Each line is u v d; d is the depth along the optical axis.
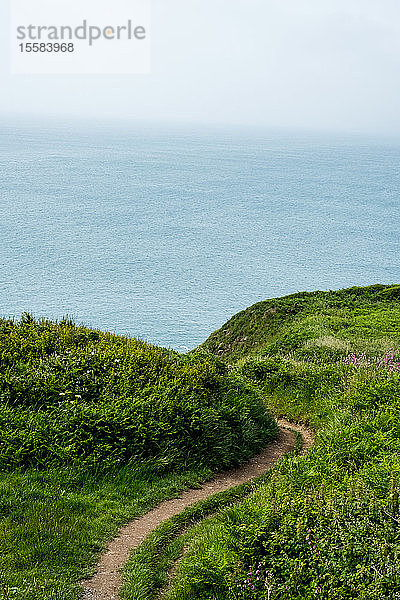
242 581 7.61
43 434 11.45
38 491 9.94
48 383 12.96
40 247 131.25
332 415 15.20
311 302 42.03
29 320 17.30
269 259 134.88
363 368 17.88
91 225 165.12
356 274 124.44
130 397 12.98
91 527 9.23
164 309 88.12
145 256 129.50
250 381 18.89
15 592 7.14
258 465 13.23
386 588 7.12
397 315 35.28
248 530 8.42
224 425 13.52
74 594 7.45
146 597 7.65
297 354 25.83
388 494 9.05
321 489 9.21
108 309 86.19
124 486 10.80
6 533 8.55
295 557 7.91
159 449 12.09
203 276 114.31
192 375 14.84
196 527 9.55
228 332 42.19
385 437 11.80
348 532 8.08
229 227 175.25
